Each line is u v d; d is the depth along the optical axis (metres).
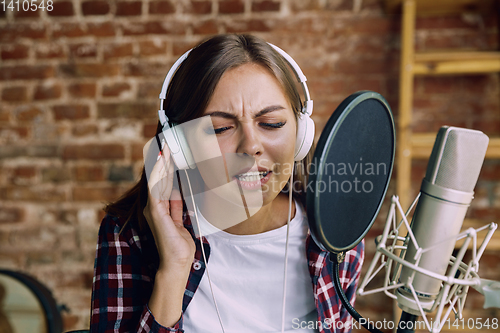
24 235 1.82
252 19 1.69
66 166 1.80
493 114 1.63
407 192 1.51
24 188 1.81
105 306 0.68
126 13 1.72
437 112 1.67
